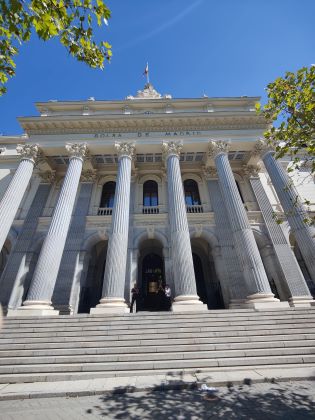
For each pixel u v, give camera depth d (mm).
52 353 8117
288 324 9719
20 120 18812
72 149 18000
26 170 17188
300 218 14727
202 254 21672
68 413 4660
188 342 8562
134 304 14250
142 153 19797
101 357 7793
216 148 18109
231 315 10727
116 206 15289
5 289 16250
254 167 21703
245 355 7727
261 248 18500
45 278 12734
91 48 5441
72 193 16125
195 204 21109
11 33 5117
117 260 13305
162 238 18375
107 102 21453
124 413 4590
